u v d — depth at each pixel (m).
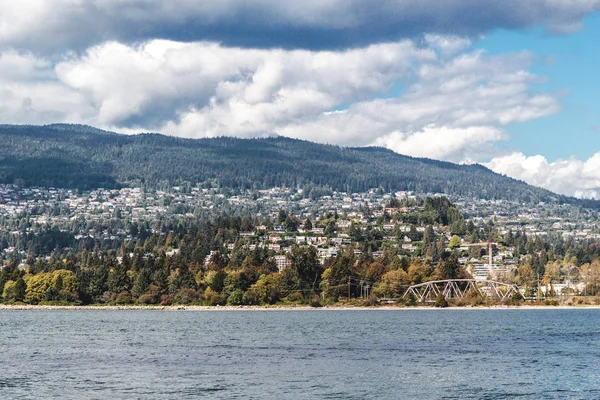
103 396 153.00
